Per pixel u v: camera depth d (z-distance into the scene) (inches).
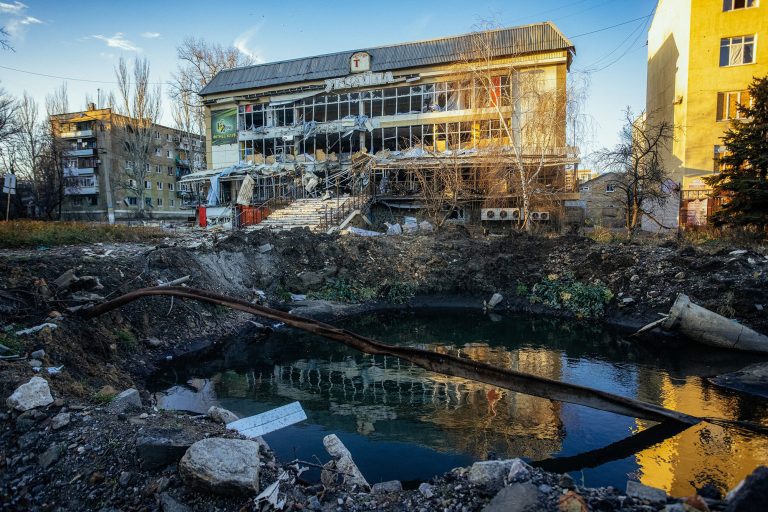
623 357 361.7
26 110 1502.2
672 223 879.1
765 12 815.7
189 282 433.7
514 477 141.6
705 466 193.3
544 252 608.4
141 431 168.2
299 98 1220.5
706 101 856.9
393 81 1125.7
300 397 285.7
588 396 219.9
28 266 323.0
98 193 1971.0
